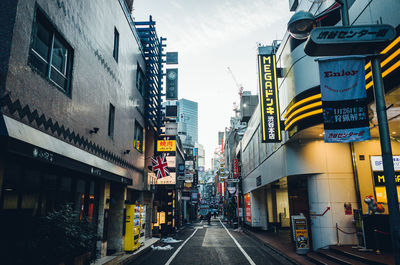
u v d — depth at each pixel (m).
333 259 10.20
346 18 5.64
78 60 8.32
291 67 12.60
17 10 5.39
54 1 6.91
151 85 18.11
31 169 6.53
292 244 15.52
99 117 10.00
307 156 12.98
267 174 19.36
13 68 5.26
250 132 27.61
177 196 30.03
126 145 13.41
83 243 6.18
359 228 11.15
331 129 5.80
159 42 19.62
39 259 5.48
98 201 10.71
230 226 35.44
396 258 4.59
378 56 5.43
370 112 9.31
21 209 6.09
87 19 9.00
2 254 5.41
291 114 12.23
